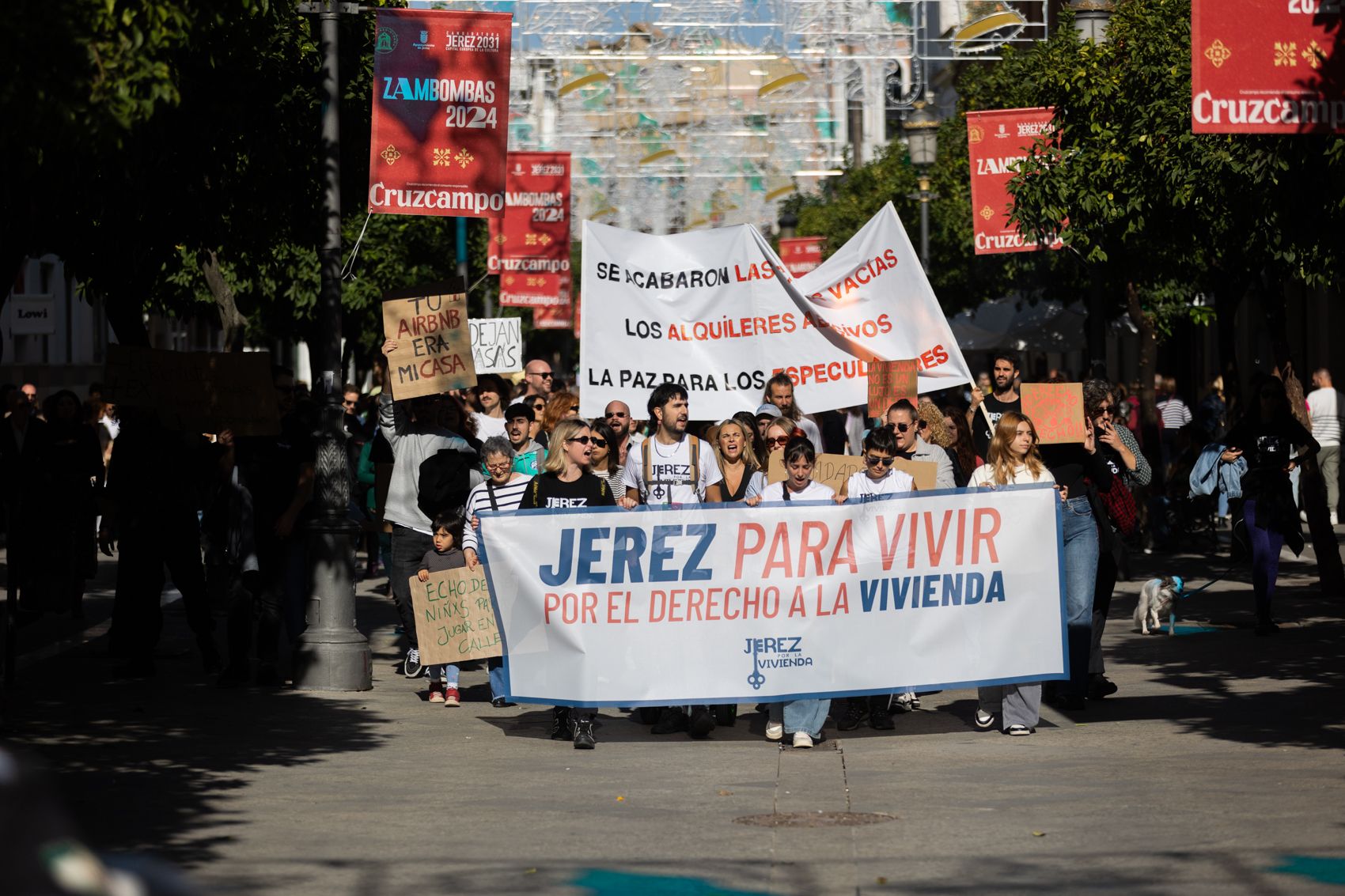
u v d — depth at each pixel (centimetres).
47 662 1341
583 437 1013
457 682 1143
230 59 1210
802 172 4619
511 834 723
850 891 614
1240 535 1555
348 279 1597
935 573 988
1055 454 1084
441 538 1134
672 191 4628
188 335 4834
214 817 759
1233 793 784
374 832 727
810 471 998
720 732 1040
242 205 1456
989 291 3444
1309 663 1254
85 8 770
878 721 1029
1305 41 959
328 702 1145
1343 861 644
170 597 1862
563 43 3697
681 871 648
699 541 981
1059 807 762
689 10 3578
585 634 976
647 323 1286
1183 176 1658
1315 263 1504
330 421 1220
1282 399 1427
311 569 1212
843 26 3544
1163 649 1362
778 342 1286
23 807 197
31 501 1431
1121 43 1866
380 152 1288
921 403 1190
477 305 3612
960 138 3425
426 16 1284
